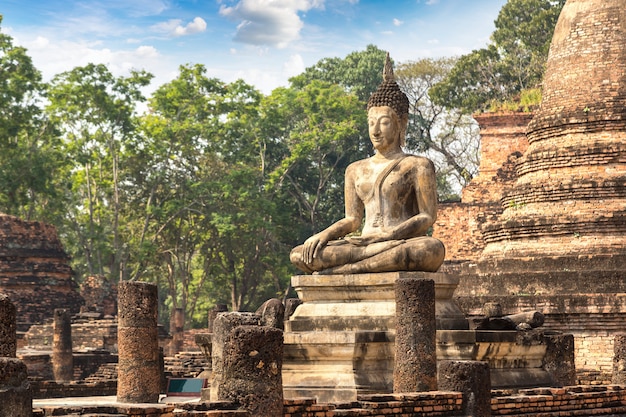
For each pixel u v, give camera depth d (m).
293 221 68.25
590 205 31.05
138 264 62.34
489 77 67.81
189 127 62.50
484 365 16.02
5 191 55.94
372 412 14.77
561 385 19.48
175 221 65.44
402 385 16.28
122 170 64.31
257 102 65.25
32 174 56.12
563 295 28.70
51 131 60.84
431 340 16.41
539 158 32.50
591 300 28.36
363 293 18.61
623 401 19.31
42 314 47.59
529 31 68.75
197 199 63.62
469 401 15.82
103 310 51.41
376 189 19.52
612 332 28.17
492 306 25.42
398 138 20.00
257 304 69.88
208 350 18.88
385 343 17.62
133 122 62.81
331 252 19.12
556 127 32.56
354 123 65.31
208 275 70.06
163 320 76.69
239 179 62.91
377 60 76.06
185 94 63.50
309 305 19.06
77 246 66.19
